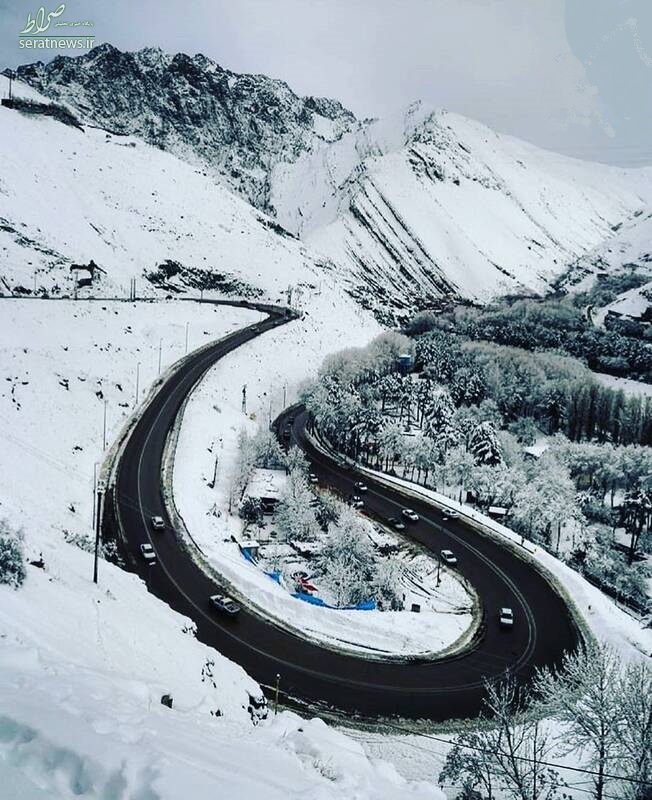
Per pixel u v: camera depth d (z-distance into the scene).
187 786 10.55
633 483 105.81
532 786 30.17
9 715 11.80
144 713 15.48
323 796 12.34
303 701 43.72
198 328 150.38
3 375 84.81
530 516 85.88
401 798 19.75
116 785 10.39
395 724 42.16
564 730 38.62
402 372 160.12
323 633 52.78
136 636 28.67
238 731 20.67
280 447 100.25
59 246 158.12
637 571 85.12
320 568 69.62
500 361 159.00
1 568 26.19
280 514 80.25
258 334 155.62
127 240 183.62
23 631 21.55
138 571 58.47
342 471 102.62
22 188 176.75
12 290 130.75
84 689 15.68
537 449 119.44
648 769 29.12
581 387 141.62
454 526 81.50
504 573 68.56
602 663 33.22
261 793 11.27
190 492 78.25
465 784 30.03
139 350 124.38
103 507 69.38
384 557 71.00
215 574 59.78
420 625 56.12
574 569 78.69
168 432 94.12
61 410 85.69
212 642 49.50
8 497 52.34
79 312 129.12
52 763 10.80
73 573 33.88
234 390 123.19
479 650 53.34
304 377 143.38
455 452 98.06
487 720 43.00
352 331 192.25
